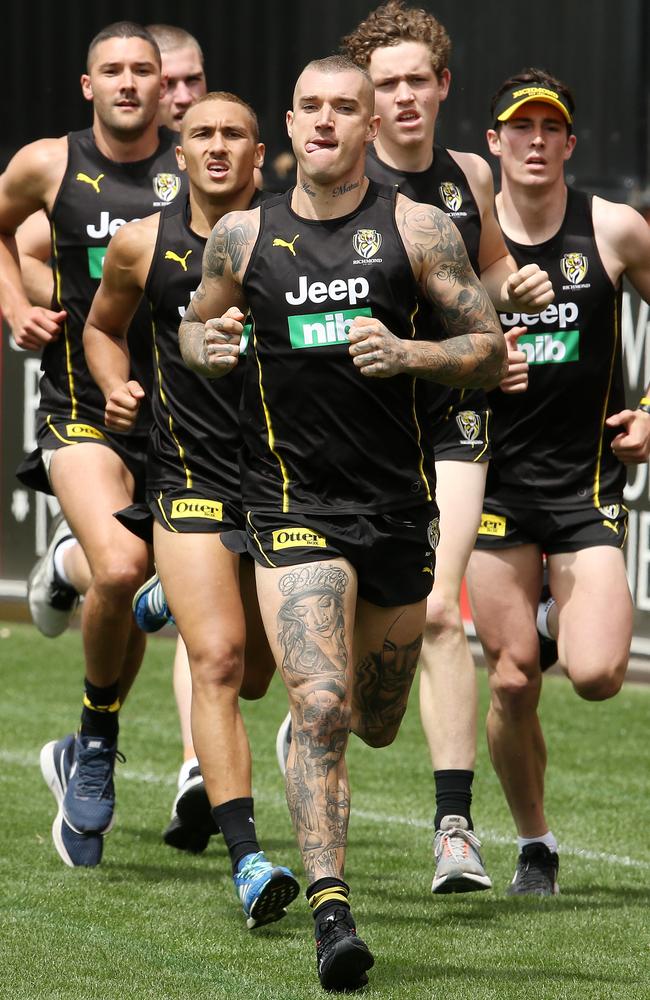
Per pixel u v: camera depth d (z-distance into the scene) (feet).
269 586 47.52
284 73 125.39
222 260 48.06
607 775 82.23
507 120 59.67
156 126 65.31
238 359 52.31
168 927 52.26
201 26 128.26
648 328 106.32
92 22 132.26
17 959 48.11
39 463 65.51
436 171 60.13
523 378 56.44
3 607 130.00
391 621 49.67
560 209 60.54
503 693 59.16
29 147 65.57
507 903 57.47
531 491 60.13
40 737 88.48
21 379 127.24
